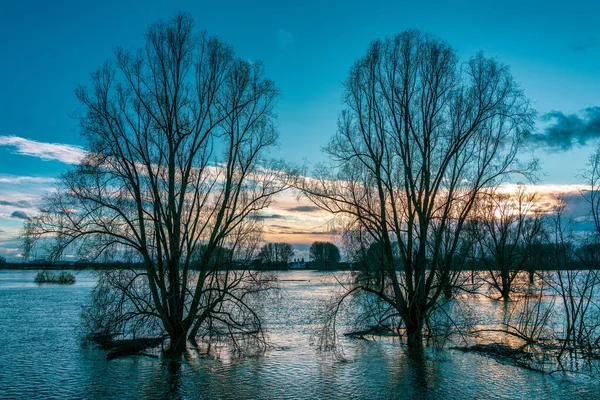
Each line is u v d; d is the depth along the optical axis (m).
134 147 30.66
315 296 74.38
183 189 31.70
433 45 33.22
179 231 31.62
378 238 33.44
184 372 27.64
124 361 30.33
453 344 35.25
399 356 31.62
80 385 25.11
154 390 24.28
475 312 51.09
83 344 34.81
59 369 28.31
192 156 31.70
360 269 34.50
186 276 31.77
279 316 50.94
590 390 24.19
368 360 30.55
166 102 31.48
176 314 31.78
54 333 40.69
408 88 33.38
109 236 29.62
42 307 60.31
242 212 32.34
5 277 166.75
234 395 23.53
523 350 32.62
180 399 22.92
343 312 51.44
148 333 33.28
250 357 31.41
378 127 33.97
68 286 105.50
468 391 24.11
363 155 33.44
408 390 24.19
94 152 29.19
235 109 33.16
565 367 28.34
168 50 31.83
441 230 32.12
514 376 26.58
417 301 32.78
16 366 29.08
